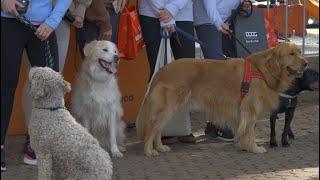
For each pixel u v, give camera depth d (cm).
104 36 911
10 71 770
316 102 1312
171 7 928
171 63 911
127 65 1083
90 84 871
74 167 605
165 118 892
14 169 812
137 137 1000
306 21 1569
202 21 1005
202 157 886
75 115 887
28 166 827
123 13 960
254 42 1005
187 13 973
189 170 812
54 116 616
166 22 929
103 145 911
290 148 938
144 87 1107
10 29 759
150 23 959
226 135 992
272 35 1054
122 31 959
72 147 604
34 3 762
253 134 915
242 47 998
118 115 908
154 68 975
